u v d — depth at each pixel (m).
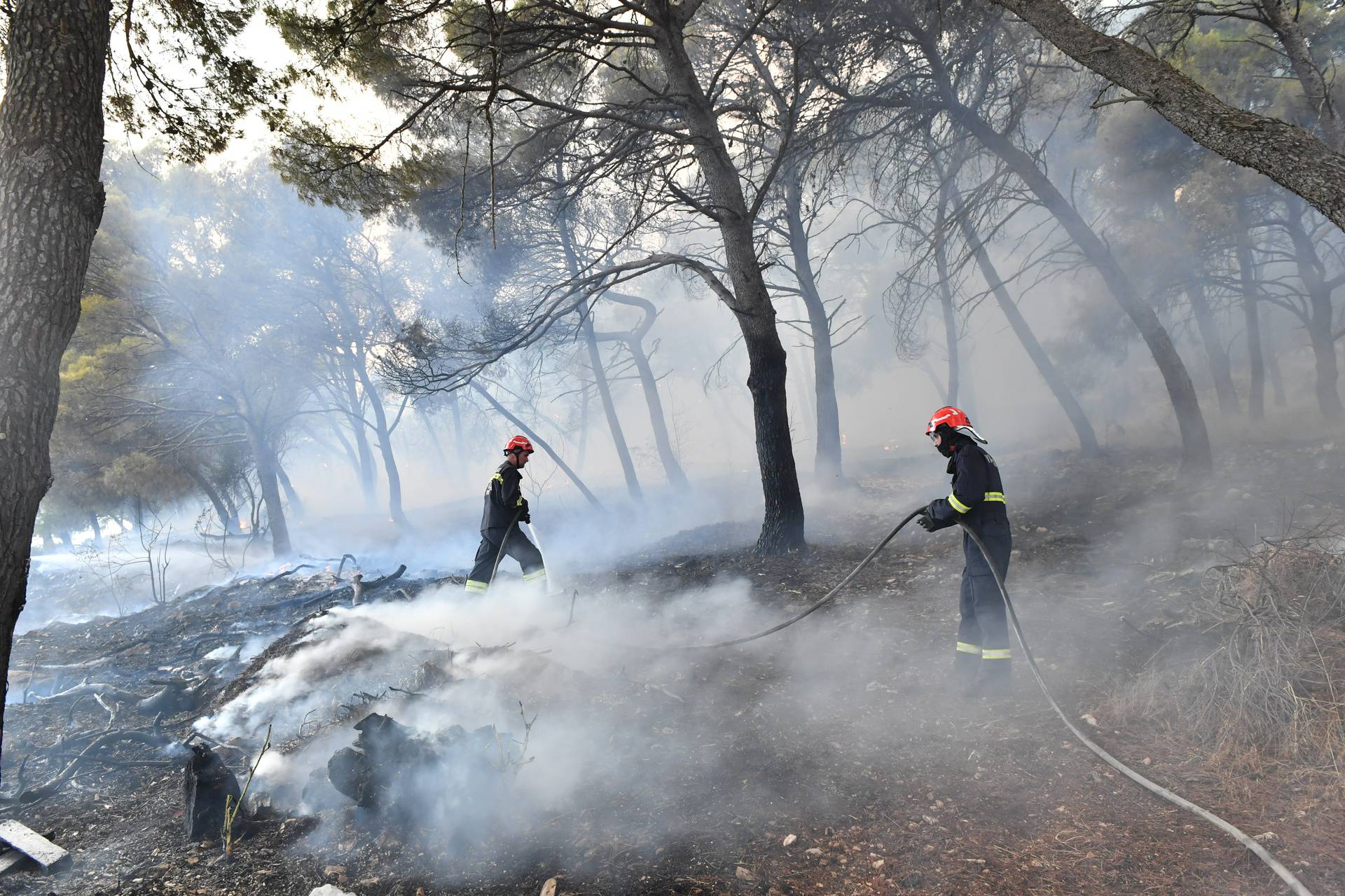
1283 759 3.39
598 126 9.52
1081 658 4.88
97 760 4.71
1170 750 3.65
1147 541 7.53
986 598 4.58
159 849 3.54
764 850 3.17
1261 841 2.90
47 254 3.22
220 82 5.26
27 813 4.01
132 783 4.41
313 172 6.79
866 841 3.18
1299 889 2.57
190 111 5.17
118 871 3.36
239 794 3.73
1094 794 3.39
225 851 3.44
